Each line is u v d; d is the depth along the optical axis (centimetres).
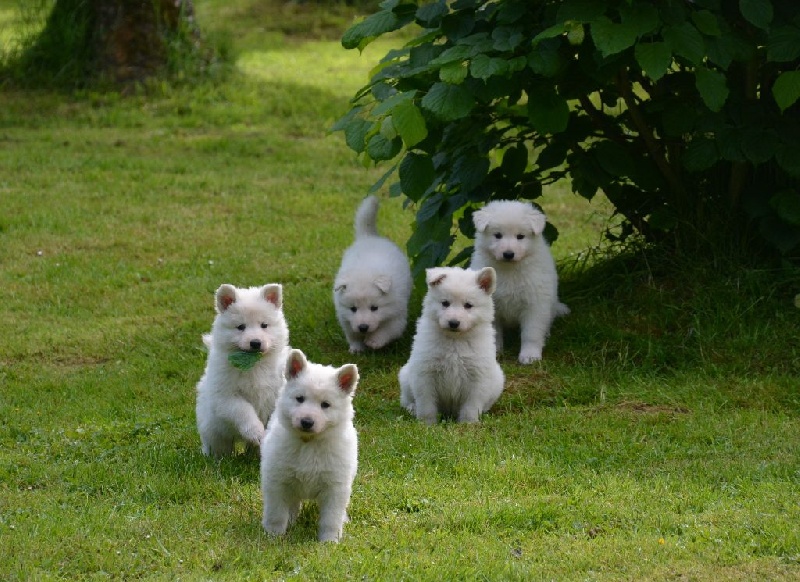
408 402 1024
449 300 965
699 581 660
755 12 1031
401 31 3481
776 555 701
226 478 841
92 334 1248
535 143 1216
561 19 1037
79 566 692
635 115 1170
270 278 1453
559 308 1193
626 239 1294
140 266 1509
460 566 682
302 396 703
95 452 912
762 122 1092
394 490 809
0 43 2889
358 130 1100
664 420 969
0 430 963
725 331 1116
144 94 2512
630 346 1126
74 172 1973
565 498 795
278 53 3173
